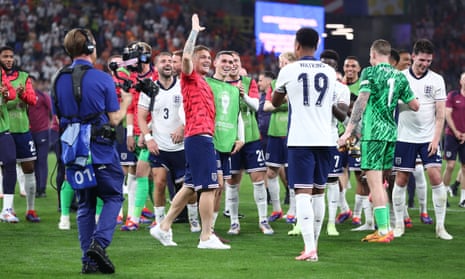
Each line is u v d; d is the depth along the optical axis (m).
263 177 10.98
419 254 9.12
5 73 11.76
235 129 10.11
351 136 9.52
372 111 9.74
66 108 7.45
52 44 36.75
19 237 10.24
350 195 16.36
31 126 15.63
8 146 11.70
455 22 40.69
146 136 10.42
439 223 10.50
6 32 37.03
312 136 8.45
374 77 9.59
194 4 41.12
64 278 7.45
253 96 10.85
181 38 39.00
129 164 11.55
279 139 12.27
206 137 9.05
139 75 11.17
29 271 7.81
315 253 8.61
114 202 7.59
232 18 40.78
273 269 8.00
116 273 7.70
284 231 11.12
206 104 9.05
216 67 10.28
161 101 10.48
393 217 11.17
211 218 9.37
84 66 7.50
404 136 10.51
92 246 7.36
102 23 37.97
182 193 9.34
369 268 8.15
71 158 7.30
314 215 8.86
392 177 11.23
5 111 11.62
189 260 8.49
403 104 10.45
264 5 35.97
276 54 36.28
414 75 10.55
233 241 10.08
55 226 11.39
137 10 39.88
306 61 8.59
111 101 7.46
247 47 39.97
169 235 9.49
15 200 15.30
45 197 15.88
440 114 10.39
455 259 8.80
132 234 10.59
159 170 10.59
